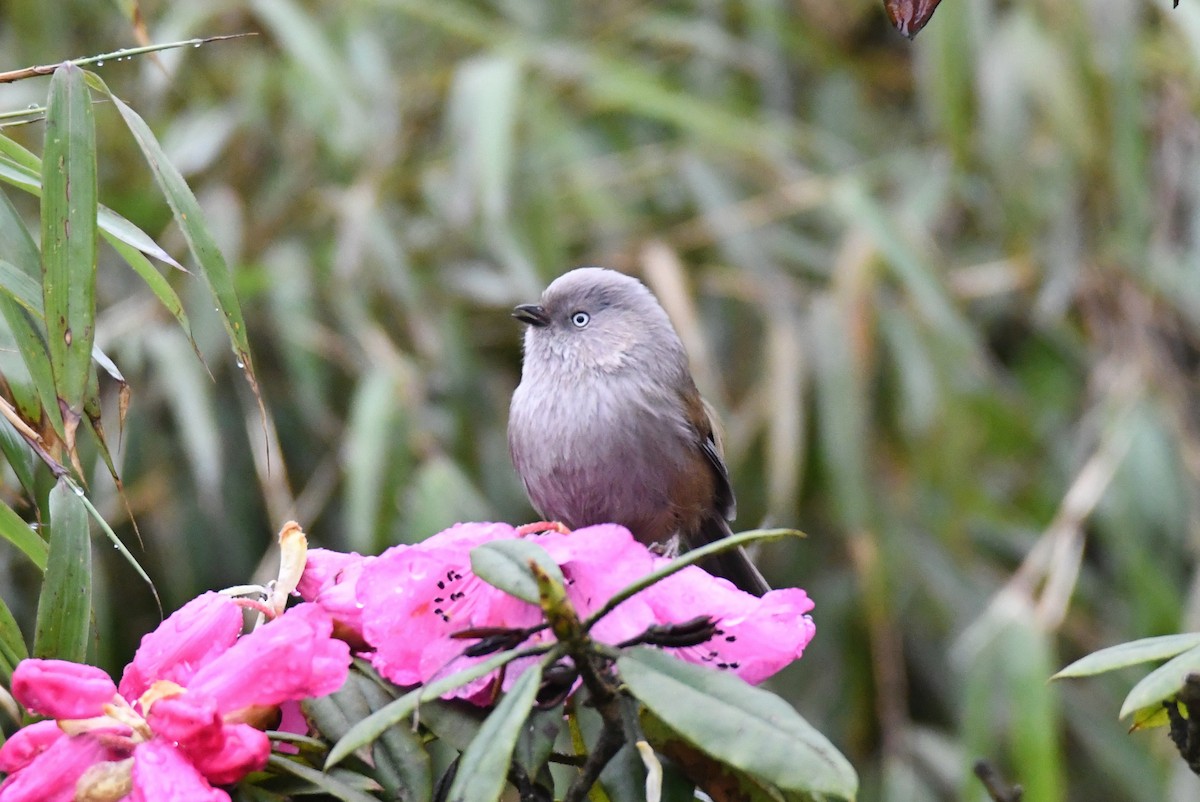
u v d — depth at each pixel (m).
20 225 4.43
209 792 3.28
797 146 11.74
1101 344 11.20
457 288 10.88
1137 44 10.49
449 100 11.41
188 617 3.73
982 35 10.52
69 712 3.41
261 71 11.09
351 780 3.58
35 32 10.72
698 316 11.15
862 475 9.91
